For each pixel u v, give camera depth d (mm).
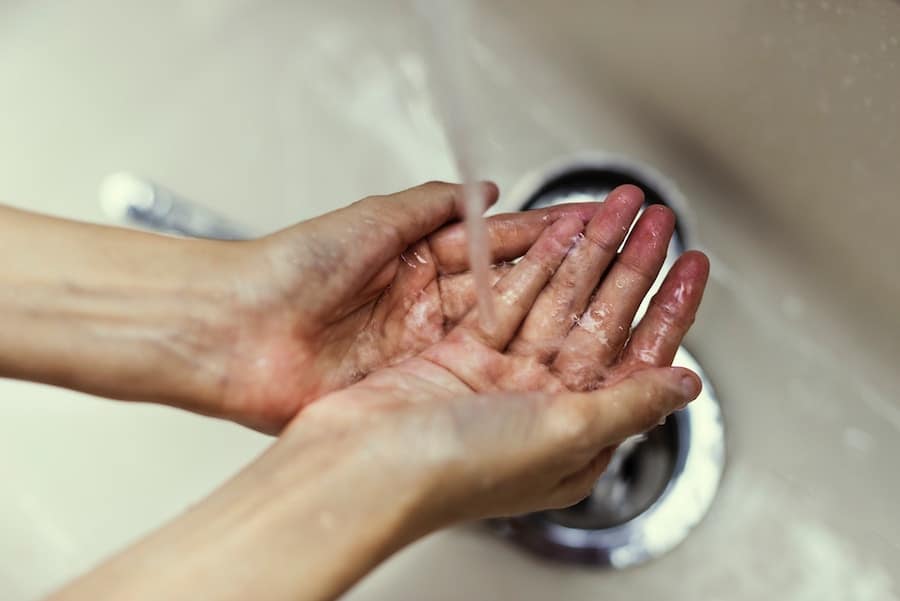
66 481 634
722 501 603
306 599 366
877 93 510
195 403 492
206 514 387
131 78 720
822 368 619
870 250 570
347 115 709
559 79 695
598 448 444
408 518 394
